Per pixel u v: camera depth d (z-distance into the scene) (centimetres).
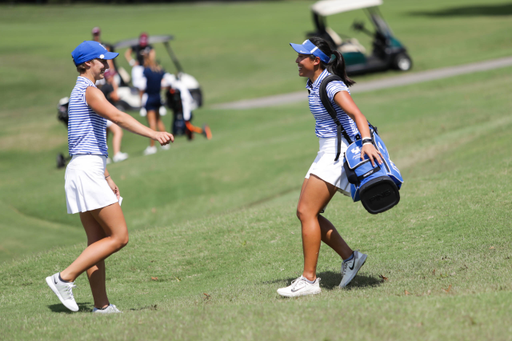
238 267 1886
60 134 5869
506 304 1023
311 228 1332
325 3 8388
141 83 4916
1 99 8262
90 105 1276
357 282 1468
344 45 8162
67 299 1314
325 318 1032
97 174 1295
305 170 3806
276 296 1378
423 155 3559
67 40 12512
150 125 4531
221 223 2355
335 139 1308
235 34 13162
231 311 1146
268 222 2300
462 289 1223
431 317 995
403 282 1391
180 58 10919
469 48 9481
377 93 6756
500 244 1627
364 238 1950
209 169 3969
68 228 3148
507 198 2067
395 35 11431
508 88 5672
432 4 18662
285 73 9306
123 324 1135
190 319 1116
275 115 6131
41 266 2038
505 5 16462
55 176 4375
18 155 5416
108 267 1978
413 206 2189
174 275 1888
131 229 3178
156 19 18262
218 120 6034
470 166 2844
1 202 3622
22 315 1379
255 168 3931
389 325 976
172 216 3306
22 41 12481
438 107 5381
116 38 12800
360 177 1242
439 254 1642
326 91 1285
